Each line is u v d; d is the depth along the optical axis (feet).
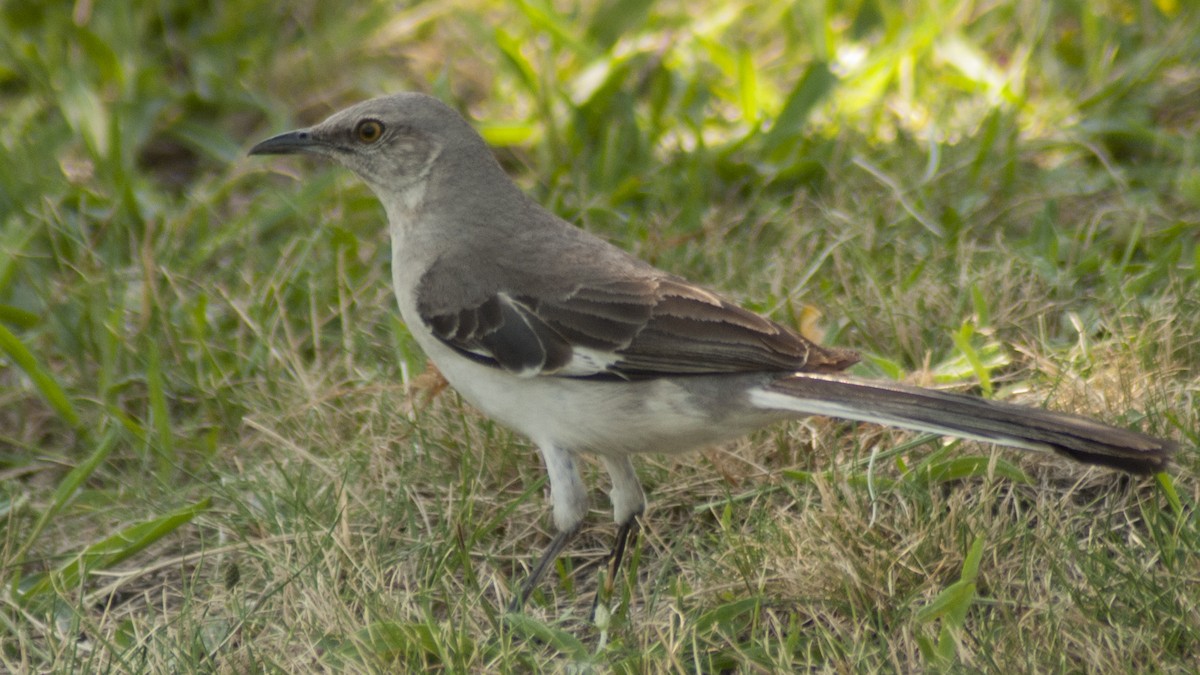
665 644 26.84
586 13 54.34
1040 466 32.09
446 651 27.20
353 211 44.65
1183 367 33.86
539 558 32.35
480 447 34.47
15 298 41.09
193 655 28.09
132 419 38.34
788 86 50.39
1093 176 44.80
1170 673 25.02
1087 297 38.29
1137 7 50.42
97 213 44.27
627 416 29.91
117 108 47.88
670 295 30.07
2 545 33.60
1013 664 25.30
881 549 29.01
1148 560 28.19
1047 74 48.57
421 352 38.14
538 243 31.65
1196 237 40.83
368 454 34.50
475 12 53.62
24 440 38.04
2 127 48.47
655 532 32.01
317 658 27.86
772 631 28.53
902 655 27.07
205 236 43.80
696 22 52.60
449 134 32.32
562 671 27.58
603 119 47.62
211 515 33.96
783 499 32.65
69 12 53.26
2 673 28.78
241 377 38.45
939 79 49.03
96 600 32.09
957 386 35.68
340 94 51.75
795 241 41.01
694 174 44.16
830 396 28.60
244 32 53.57
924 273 39.58
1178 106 47.09
